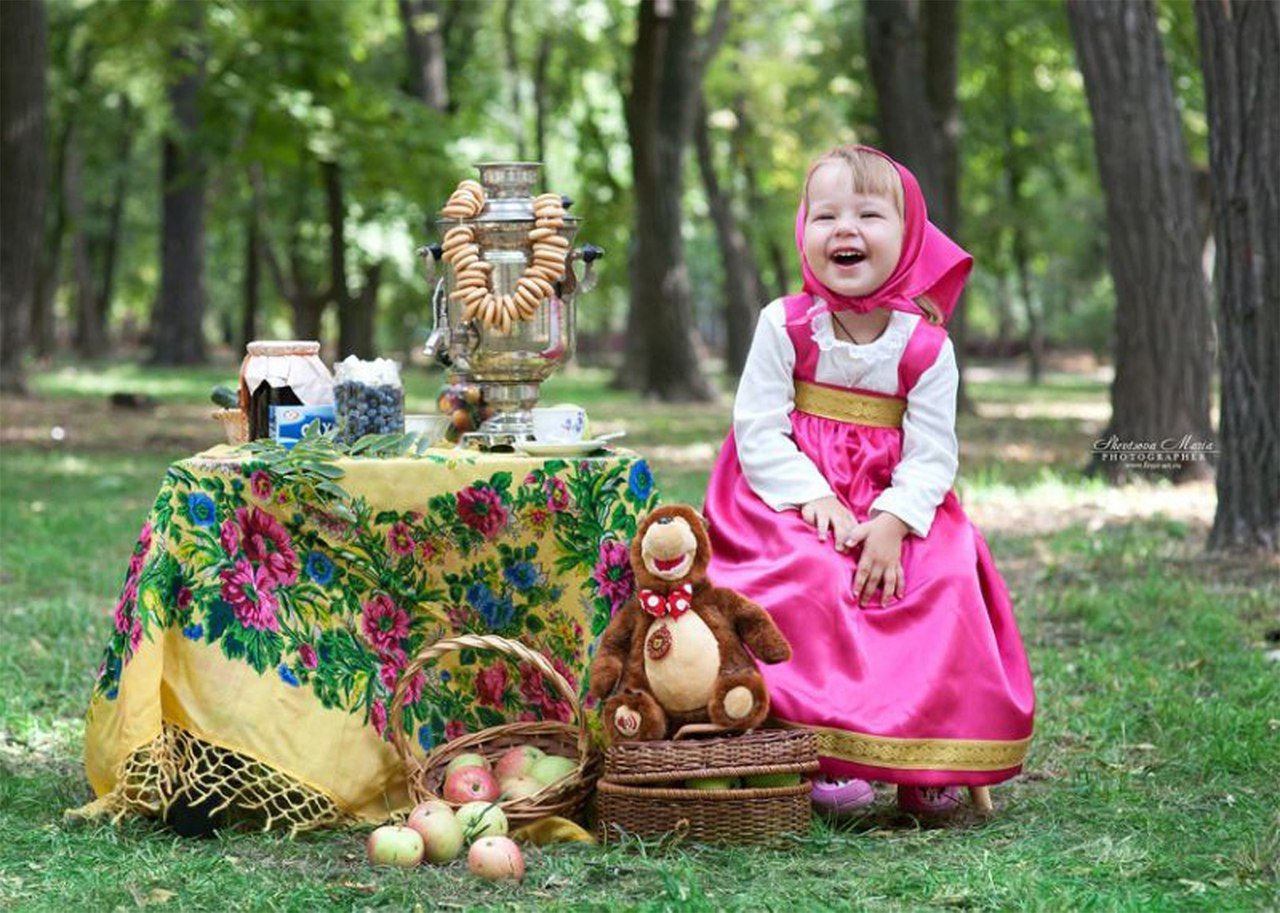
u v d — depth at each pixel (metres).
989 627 4.27
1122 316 11.92
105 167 43.06
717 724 4.00
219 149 19.52
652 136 23.14
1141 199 11.77
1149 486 11.58
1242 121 8.01
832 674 4.19
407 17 25.03
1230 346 8.31
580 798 4.18
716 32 23.28
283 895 3.56
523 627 4.36
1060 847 3.95
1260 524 8.30
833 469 4.47
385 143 19.39
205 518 4.17
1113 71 11.73
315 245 30.94
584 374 39.16
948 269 4.62
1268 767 4.72
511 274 4.48
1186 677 5.98
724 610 4.09
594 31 32.25
